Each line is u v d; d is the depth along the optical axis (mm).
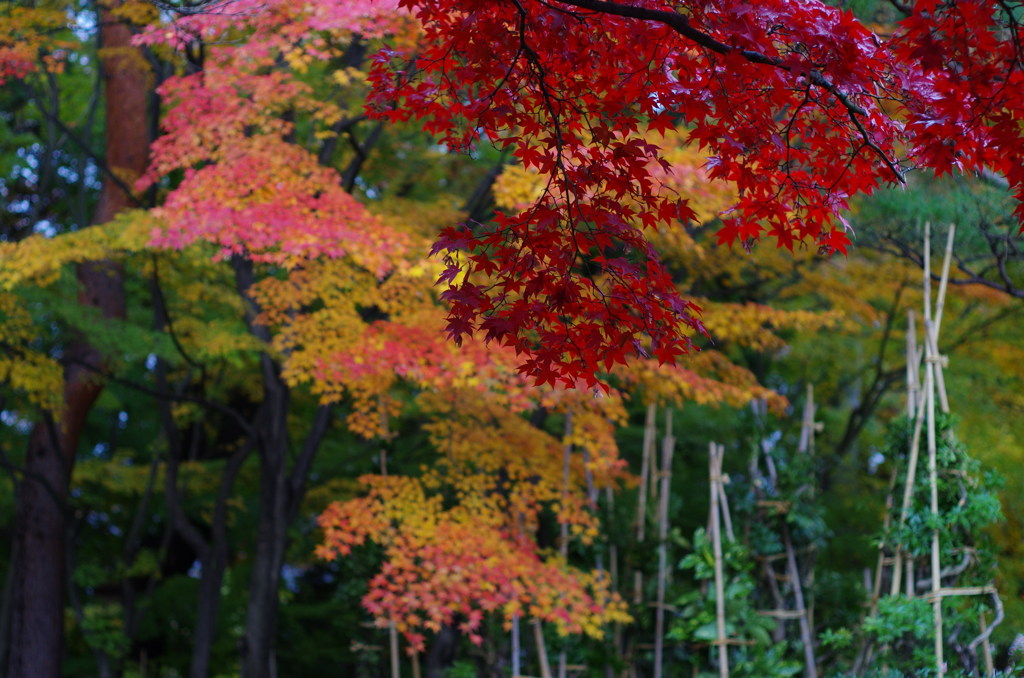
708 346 11141
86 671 14539
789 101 3248
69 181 14883
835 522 11828
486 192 9695
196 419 13484
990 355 11312
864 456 14070
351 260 8805
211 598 11500
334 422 14039
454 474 8633
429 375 7406
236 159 7895
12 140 12617
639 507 8969
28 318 9438
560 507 8547
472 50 3094
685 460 14039
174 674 15250
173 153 8000
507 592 7789
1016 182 3039
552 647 8680
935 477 7148
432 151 10797
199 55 9672
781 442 9180
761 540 8320
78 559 14852
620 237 3111
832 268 10516
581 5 2900
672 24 2873
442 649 9703
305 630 15688
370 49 9305
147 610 14742
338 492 13406
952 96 2859
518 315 3117
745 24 2816
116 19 10320
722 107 3145
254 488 14258
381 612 7703
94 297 11203
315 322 8172
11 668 11250
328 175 7961
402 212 9625
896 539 7203
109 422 15242
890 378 12727
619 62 3186
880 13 6281
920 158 3146
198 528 16703
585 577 8125
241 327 10688
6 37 8836
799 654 8266
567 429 8312
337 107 8352
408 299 8414
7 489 13273
